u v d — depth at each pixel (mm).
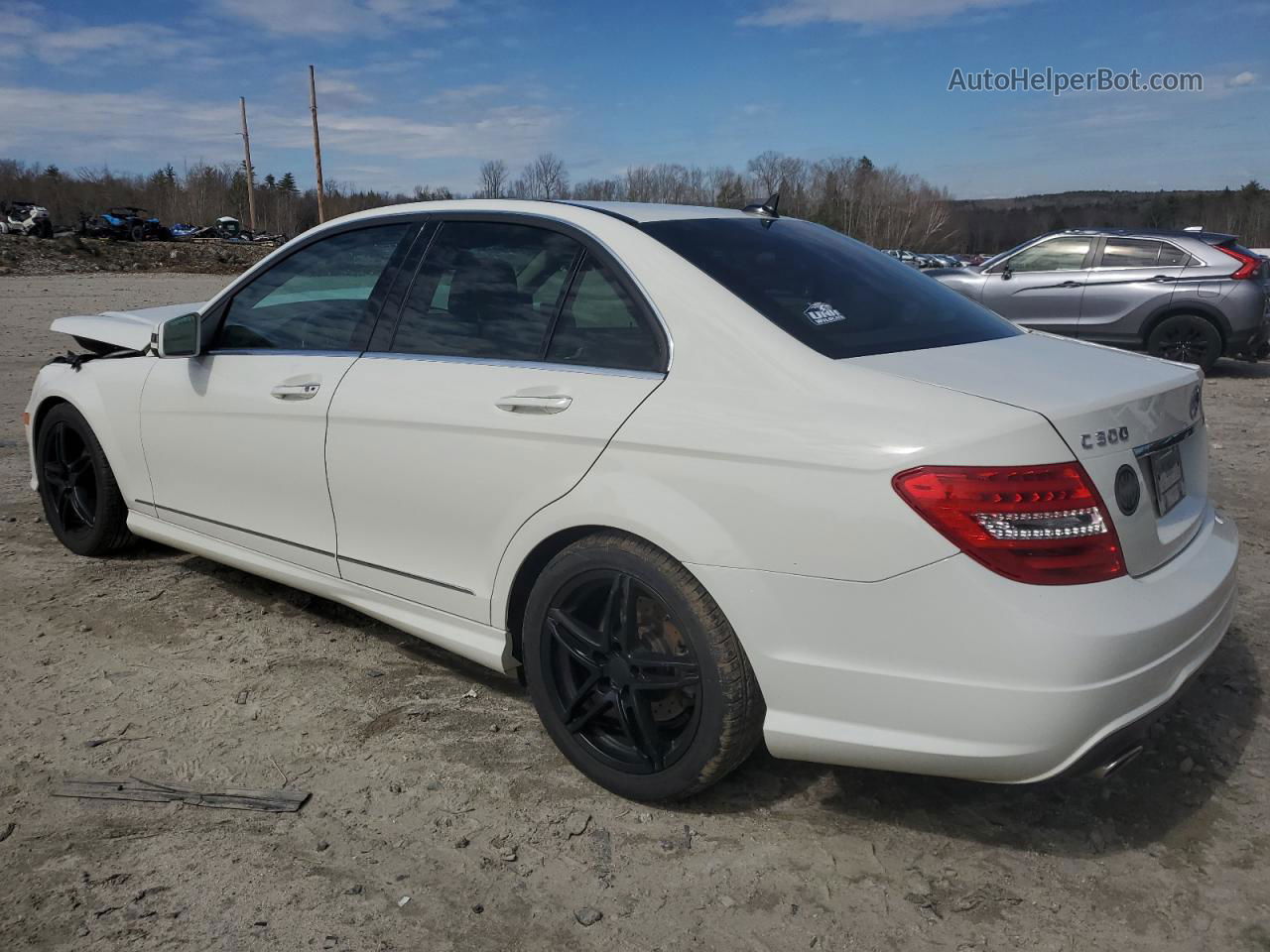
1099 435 2289
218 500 3838
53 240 37906
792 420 2367
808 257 3072
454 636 3127
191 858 2502
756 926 2283
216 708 3270
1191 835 2604
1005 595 2146
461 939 2238
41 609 4059
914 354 2576
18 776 2850
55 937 2215
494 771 2920
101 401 4281
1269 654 3627
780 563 2355
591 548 2678
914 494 2188
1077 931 2262
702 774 2582
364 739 3088
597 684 2783
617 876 2457
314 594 4008
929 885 2424
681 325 2631
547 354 2875
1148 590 2295
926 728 2262
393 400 3123
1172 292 10359
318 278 3574
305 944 2209
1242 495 5742
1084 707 2145
